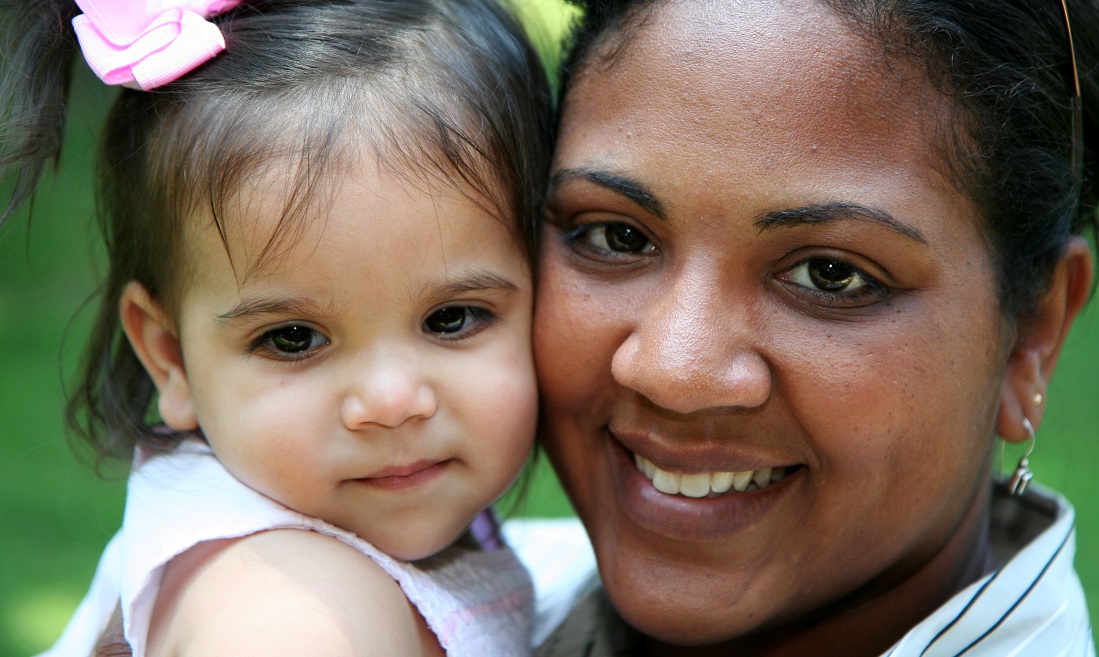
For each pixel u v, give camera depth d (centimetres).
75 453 240
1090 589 392
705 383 167
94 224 279
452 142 188
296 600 170
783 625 198
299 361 187
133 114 199
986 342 178
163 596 183
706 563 184
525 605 223
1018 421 199
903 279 169
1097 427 480
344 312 183
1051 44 183
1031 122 179
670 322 170
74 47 201
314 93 185
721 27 171
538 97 212
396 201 182
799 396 171
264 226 178
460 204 188
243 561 179
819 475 176
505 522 249
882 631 199
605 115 180
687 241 172
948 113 169
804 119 165
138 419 218
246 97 186
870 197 164
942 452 177
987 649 188
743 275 172
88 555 414
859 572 183
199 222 184
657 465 182
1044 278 190
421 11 205
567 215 188
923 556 192
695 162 168
